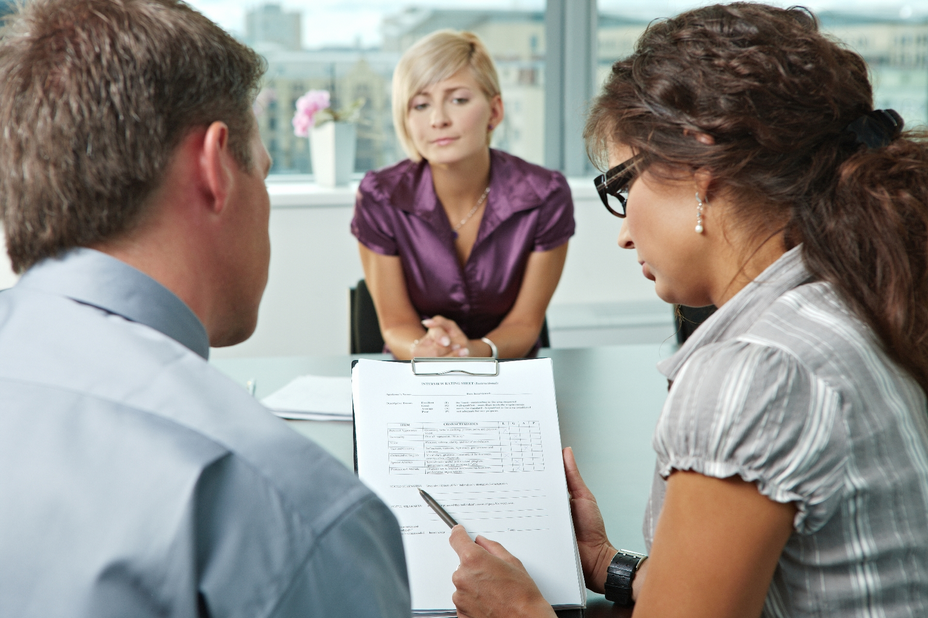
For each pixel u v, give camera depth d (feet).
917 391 2.27
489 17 11.68
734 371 2.07
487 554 2.64
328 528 1.57
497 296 6.66
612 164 2.60
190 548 1.46
